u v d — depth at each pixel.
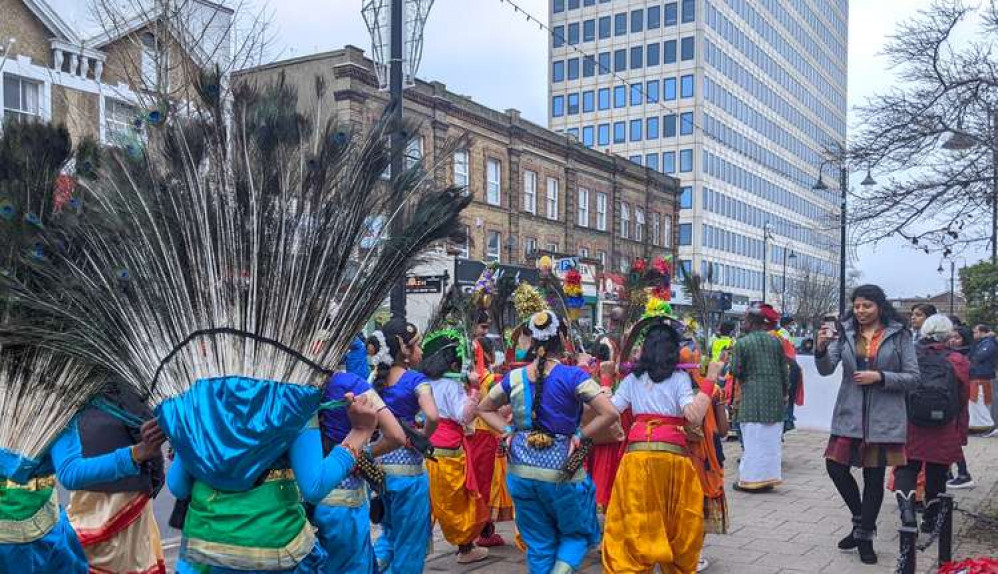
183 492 2.68
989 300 11.28
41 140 2.75
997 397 12.05
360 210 2.54
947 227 7.48
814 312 50.88
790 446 11.23
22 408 2.85
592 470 5.81
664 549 4.23
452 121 25.56
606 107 60.34
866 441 5.45
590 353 6.85
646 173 39.16
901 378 5.27
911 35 7.85
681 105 57.47
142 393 2.53
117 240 2.49
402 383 4.56
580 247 33.81
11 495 2.90
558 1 62.25
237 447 2.36
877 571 5.39
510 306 7.20
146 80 4.98
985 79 6.97
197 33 7.20
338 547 3.69
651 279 6.72
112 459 2.81
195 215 2.44
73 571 3.17
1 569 2.94
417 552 4.61
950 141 7.16
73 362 2.87
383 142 2.62
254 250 2.42
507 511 6.06
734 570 5.42
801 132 76.25
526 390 4.43
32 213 2.56
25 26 13.54
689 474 4.37
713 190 58.81
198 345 2.42
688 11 57.22
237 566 2.45
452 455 5.41
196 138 2.50
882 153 7.40
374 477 3.76
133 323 2.48
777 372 8.10
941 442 6.06
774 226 69.94
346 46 16.77
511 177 29.02
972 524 6.61
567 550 4.48
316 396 2.47
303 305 2.45
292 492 2.57
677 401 4.39
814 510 7.29
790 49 73.62
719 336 9.30
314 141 2.60
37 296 2.59
